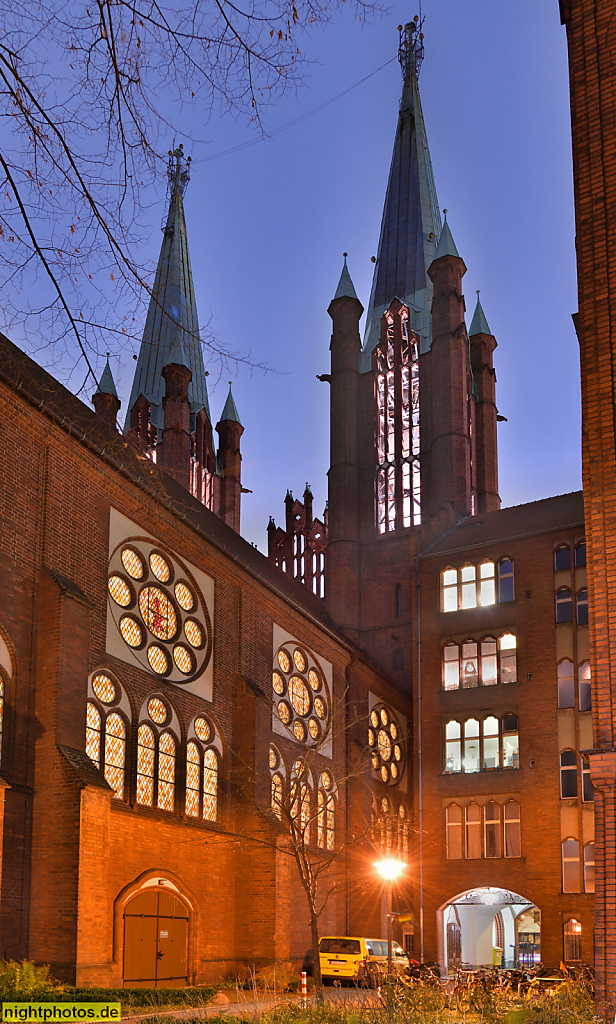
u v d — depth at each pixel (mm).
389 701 52312
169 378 72188
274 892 33375
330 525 63344
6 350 27609
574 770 44031
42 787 24812
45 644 25969
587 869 42438
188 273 80438
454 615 49281
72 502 28547
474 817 45938
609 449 19000
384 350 67062
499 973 32094
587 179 20859
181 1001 23578
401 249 72062
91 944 23828
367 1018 16359
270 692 39094
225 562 36719
